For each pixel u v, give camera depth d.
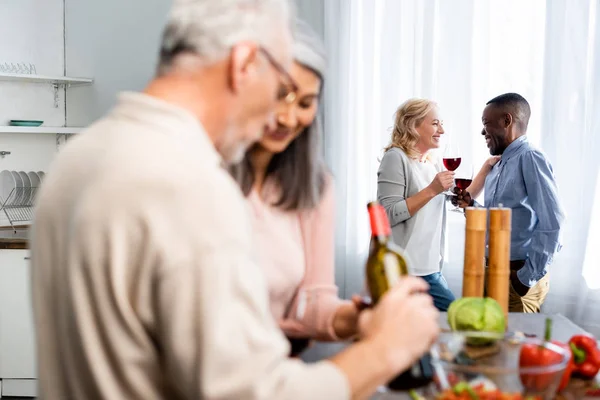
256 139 1.24
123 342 1.09
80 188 1.11
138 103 1.15
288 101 1.27
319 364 1.15
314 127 1.75
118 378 1.11
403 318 1.20
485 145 4.78
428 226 3.95
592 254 4.34
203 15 1.15
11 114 5.49
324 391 1.10
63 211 1.13
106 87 5.65
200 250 1.04
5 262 4.23
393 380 1.46
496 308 1.67
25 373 4.27
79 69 5.67
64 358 1.16
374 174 5.21
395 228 3.94
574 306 4.41
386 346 1.17
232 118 1.19
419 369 1.45
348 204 5.25
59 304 1.14
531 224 3.67
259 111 1.20
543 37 4.53
